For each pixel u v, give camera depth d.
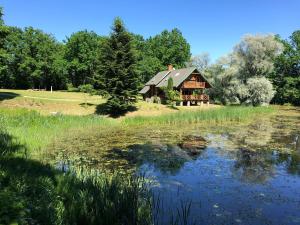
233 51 56.72
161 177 13.05
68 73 78.19
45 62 69.94
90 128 26.92
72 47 76.31
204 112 35.84
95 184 9.36
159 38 89.06
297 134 25.48
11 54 68.50
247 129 28.30
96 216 7.64
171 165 15.09
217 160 16.34
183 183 12.27
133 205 8.34
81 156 16.28
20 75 70.25
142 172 13.68
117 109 37.16
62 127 24.75
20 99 38.12
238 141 22.08
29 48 70.19
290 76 68.19
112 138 22.34
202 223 8.68
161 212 9.27
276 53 55.00
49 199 7.75
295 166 15.24
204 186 11.95
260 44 53.44
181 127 29.30
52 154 16.28
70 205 7.91
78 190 8.96
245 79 55.53
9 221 5.64
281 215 9.35
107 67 36.16
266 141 22.08
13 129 19.16
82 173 10.74
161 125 30.61
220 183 12.38
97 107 38.94
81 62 76.00
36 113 27.97
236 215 9.28
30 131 20.12
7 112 25.56
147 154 17.39
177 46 86.44
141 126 29.66
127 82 36.62
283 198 10.78
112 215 7.73
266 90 52.06
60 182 9.38
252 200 10.54
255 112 43.62
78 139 21.31
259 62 54.50
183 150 18.72
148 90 57.41
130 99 37.69
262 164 15.56
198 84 51.09
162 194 10.96
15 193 7.06
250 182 12.54
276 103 69.31
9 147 13.65
